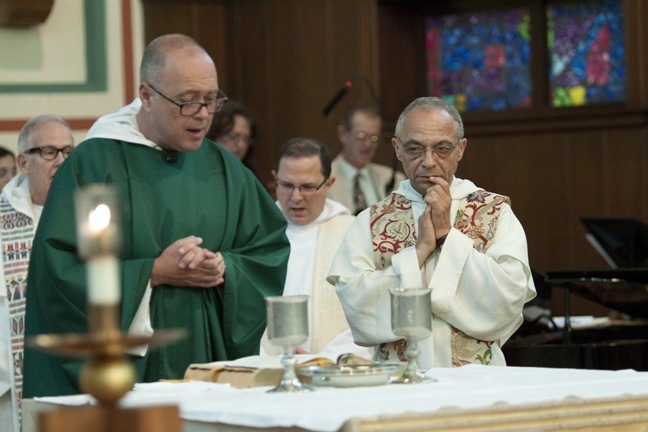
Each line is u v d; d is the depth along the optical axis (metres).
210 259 5.90
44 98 10.93
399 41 13.84
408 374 4.44
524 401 3.74
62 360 5.83
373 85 13.58
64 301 5.76
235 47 14.14
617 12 13.15
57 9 10.97
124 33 11.10
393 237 5.88
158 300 6.00
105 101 11.05
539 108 13.41
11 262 7.27
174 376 6.05
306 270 7.67
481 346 5.63
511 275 5.52
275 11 13.95
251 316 6.20
